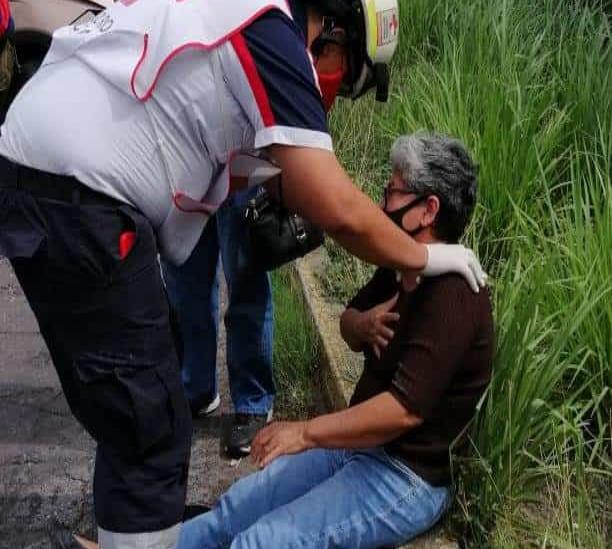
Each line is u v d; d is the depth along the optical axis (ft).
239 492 9.13
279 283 13.79
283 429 8.38
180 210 7.33
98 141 7.04
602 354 9.85
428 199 8.13
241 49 6.64
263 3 6.68
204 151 7.09
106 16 7.34
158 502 7.79
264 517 8.52
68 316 7.37
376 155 15.64
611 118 13.24
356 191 7.01
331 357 11.69
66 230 7.10
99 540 8.07
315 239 9.64
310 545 8.43
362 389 8.86
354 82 7.85
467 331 8.00
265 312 10.75
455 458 8.73
